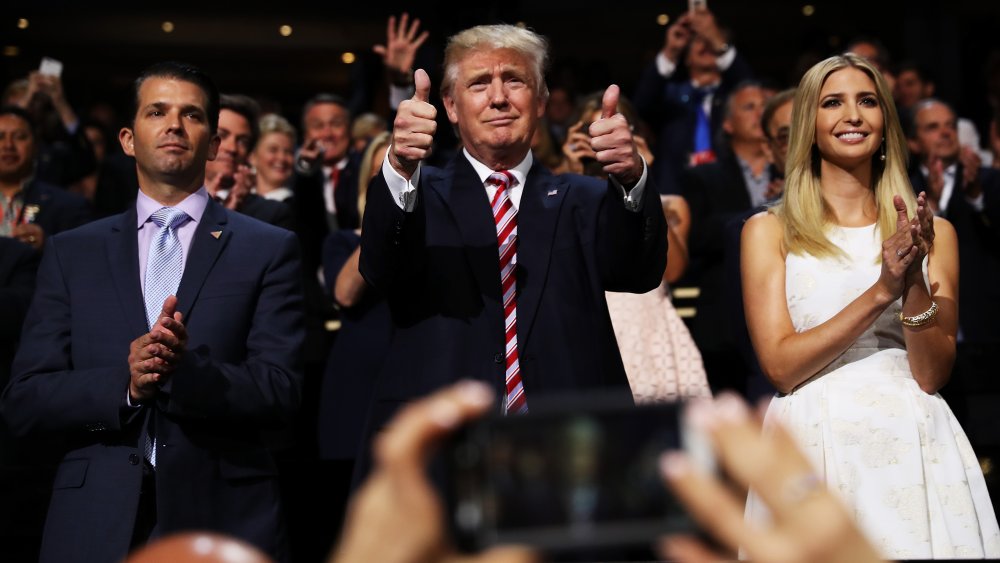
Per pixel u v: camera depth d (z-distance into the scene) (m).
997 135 5.83
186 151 2.79
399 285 2.56
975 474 2.64
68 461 2.61
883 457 2.56
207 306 2.68
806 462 0.50
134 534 2.57
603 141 2.42
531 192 2.63
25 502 3.40
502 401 2.46
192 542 0.64
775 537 0.49
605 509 0.57
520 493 0.58
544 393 2.46
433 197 2.61
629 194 2.47
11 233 4.23
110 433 2.59
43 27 9.45
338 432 3.76
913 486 2.54
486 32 2.68
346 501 3.49
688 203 4.52
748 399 3.50
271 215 4.26
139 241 2.76
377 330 3.79
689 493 0.50
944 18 8.70
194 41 9.71
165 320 2.46
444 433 0.50
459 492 0.58
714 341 4.21
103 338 2.64
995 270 4.50
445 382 2.46
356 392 3.77
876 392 2.61
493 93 2.60
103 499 2.53
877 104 2.81
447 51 2.71
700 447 0.52
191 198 2.82
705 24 5.62
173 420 2.59
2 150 4.55
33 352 2.65
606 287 2.63
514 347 2.50
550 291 2.54
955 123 4.77
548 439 0.58
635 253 2.50
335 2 9.45
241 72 10.00
